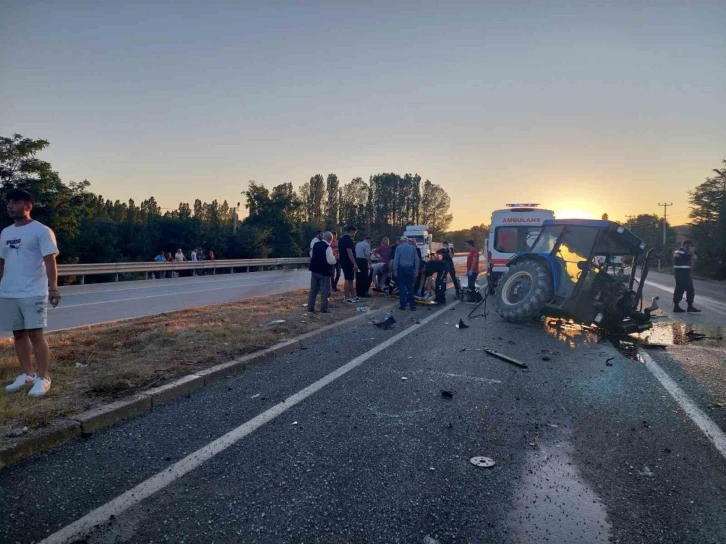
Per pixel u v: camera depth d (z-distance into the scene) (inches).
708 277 1408.7
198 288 697.6
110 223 1569.9
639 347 295.6
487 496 120.3
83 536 101.1
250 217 1840.6
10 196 175.8
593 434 159.0
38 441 137.9
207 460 135.4
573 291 336.5
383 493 120.4
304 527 105.9
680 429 163.3
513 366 242.8
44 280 179.8
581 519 111.5
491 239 589.9
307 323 334.0
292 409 175.8
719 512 115.0
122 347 250.5
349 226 470.6
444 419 169.2
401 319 386.6
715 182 1534.2
